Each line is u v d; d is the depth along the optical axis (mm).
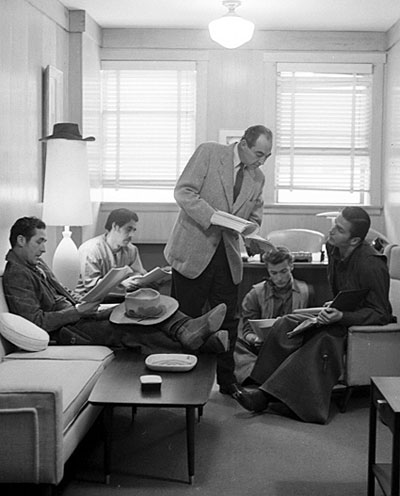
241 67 6457
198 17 6047
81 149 4734
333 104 6504
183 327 3734
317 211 6469
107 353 3701
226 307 3912
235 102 6477
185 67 6465
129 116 6551
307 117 6516
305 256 5410
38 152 5035
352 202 6562
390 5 5574
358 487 3010
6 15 4328
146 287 4414
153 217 6496
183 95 6520
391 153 6246
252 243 4258
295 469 3201
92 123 6191
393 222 6160
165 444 3490
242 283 5590
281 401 3896
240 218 3953
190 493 2936
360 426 3814
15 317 3682
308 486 3016
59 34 5582
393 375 4082
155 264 6566
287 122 6516
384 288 4113
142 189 6594
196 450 3418
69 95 5848
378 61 6438
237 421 3863
